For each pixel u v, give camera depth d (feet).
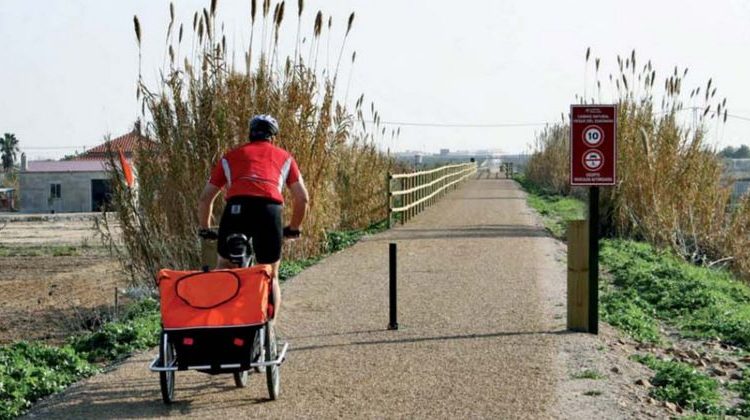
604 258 74.43
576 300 42.37
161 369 28.40
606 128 41.39
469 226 104.37
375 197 108.17
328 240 79.77
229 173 30.86
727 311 53.57
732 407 33.71
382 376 33.63
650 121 87.51
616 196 89.45
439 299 51.70
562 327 43.27
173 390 30.58
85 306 65.87
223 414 28.86
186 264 59.36
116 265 95.91
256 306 28.40
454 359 36.42
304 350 38.22
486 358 36.60
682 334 49.52
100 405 30.14
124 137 79.97
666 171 83.92
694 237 80.23
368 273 63.00
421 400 30.37
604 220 91.04
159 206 60.03
